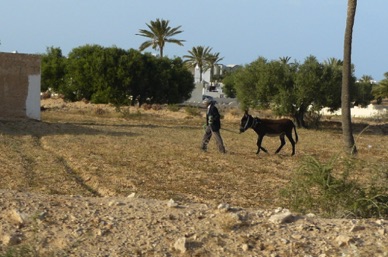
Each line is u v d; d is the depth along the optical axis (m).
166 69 65.06
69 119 38.62
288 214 7.54
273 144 26.56
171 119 43.03
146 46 74.56
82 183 14.66
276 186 14.81
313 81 39.22
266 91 40.25
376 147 28.48
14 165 16.42
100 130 29.55
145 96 64.50
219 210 7.82
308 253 6.54
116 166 17.06
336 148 25.91
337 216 9.08
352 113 62.59
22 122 30.56
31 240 6.87
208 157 20.06
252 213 7.82
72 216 7.64
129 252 6.62
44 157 18.52
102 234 7.09
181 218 7.58
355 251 6.45
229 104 72.56
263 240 6.85
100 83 60.56
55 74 65.56
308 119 41.16
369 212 9.12
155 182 14.75
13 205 8.05
